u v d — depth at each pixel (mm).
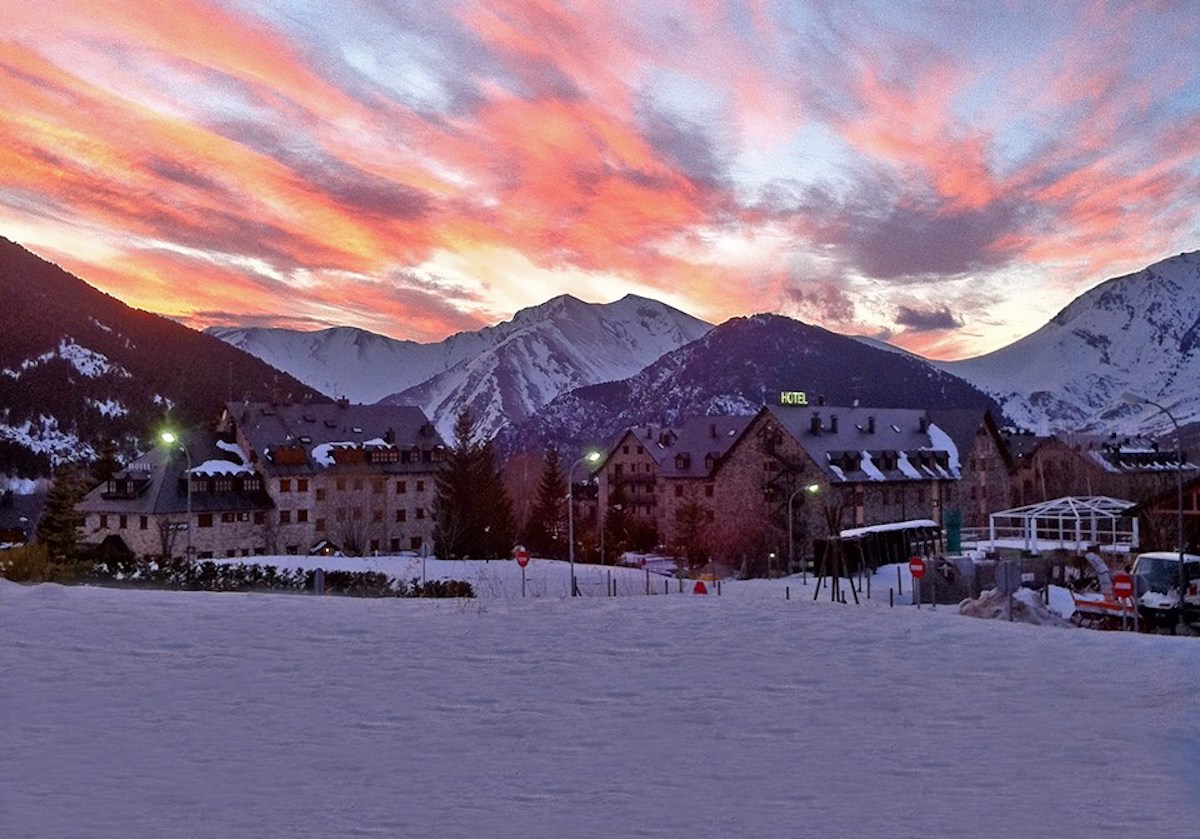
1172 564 39438
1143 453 129625
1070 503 69562
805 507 91062
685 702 13461
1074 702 13320
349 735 11742
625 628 19375
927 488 99188
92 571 39094
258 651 16859
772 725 12273
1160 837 8258
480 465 95562
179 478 90438
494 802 9328
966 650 17078
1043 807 9102
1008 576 24484
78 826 8570
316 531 96625
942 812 8992
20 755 10758
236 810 9047
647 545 105625
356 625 19594
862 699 13625
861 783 9930
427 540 99938
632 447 121250
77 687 14023
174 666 15547
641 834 8430
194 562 48656
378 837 8344
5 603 21531
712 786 9844
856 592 54344
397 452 103750
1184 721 12219
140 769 10320
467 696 13766
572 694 13922
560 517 113812
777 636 18516
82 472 116562
